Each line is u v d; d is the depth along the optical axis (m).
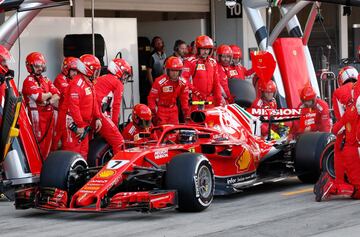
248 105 32.84
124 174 23.97
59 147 30.67
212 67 37.00
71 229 22.41
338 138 26.33
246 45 49.62
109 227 22.53
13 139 27.89
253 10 40.91
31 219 24.30
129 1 46.66
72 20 40.78
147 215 24.36
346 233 21.03
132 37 43.62
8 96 27.38
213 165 26.91
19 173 27.86
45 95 31.47
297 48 43.25
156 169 24.19
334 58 57.44
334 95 26.72
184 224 22.67
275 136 30.92
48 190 24.23
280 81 42.00
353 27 58.69
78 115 29.75
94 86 32.09
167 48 50.25
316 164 29.67
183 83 35.03
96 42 39.47
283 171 30.56
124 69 32.66
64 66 34.03
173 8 48.84
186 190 24.06
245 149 27.95
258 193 28.78
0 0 29.80
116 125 32.62
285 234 21.03
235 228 21.91
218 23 50.41
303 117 31.06
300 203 26.14
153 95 34.97
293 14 40.72
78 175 24.61
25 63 35.28
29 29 38.88
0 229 22.77
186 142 26.62
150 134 27.03
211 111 28.11
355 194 26.33
